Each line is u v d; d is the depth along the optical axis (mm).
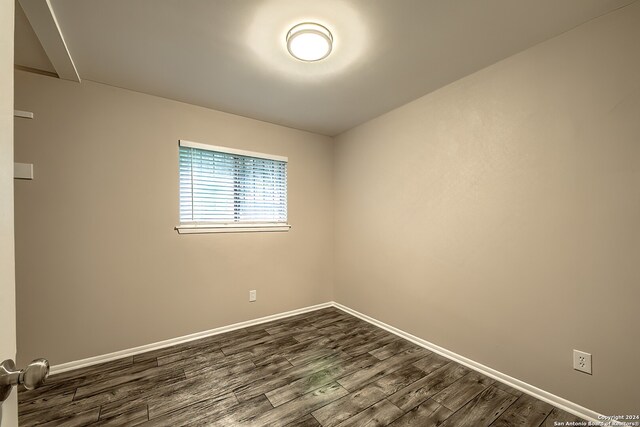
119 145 2203
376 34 1616
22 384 453
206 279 2592
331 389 1786
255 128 2902
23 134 1881
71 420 1511
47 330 1946
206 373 1963
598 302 1481
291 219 3158
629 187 1388
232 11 1436
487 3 1379
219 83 2164
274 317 3021
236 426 1472
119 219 2199
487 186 1959
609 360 1443
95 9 1404
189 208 2537
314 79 2113
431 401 1673
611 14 1435
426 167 2381
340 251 3414
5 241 474
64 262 2002
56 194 1977
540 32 1602
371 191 2951
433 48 1750
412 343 2457
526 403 1654
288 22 1524
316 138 3375
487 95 1958
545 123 1676
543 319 1686
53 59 1785
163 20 1495
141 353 2254
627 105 1393
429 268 2361
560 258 1617
